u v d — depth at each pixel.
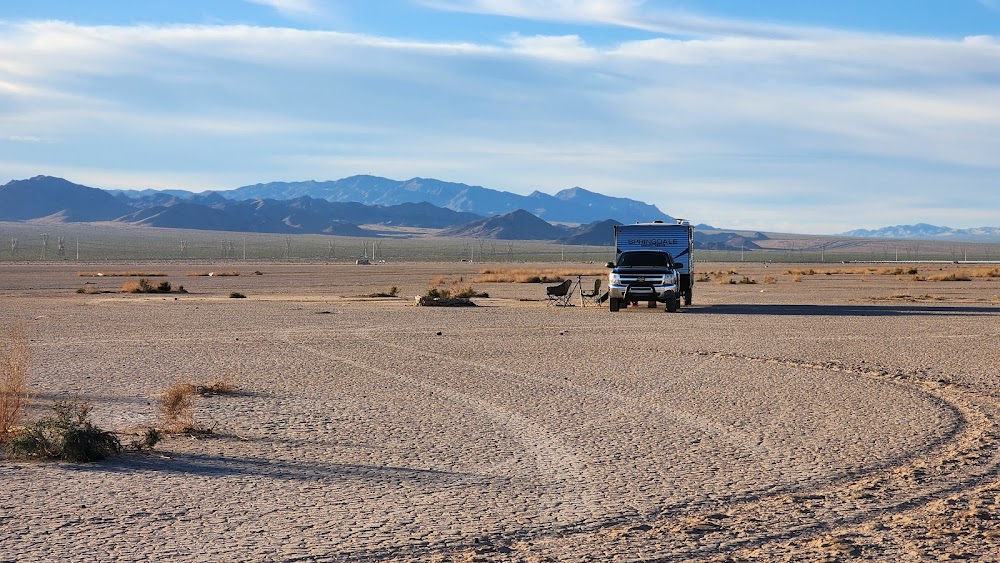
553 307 37.81
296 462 10.16
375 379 16.48
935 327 27.45
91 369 17.75
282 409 13.45
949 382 15.99
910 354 20.25
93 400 14.19
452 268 127.62
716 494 8.83
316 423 12.39
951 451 10.63
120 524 7.83
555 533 7.64
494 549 7.23
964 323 28.98
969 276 83.81
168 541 7.38
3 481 9.25
